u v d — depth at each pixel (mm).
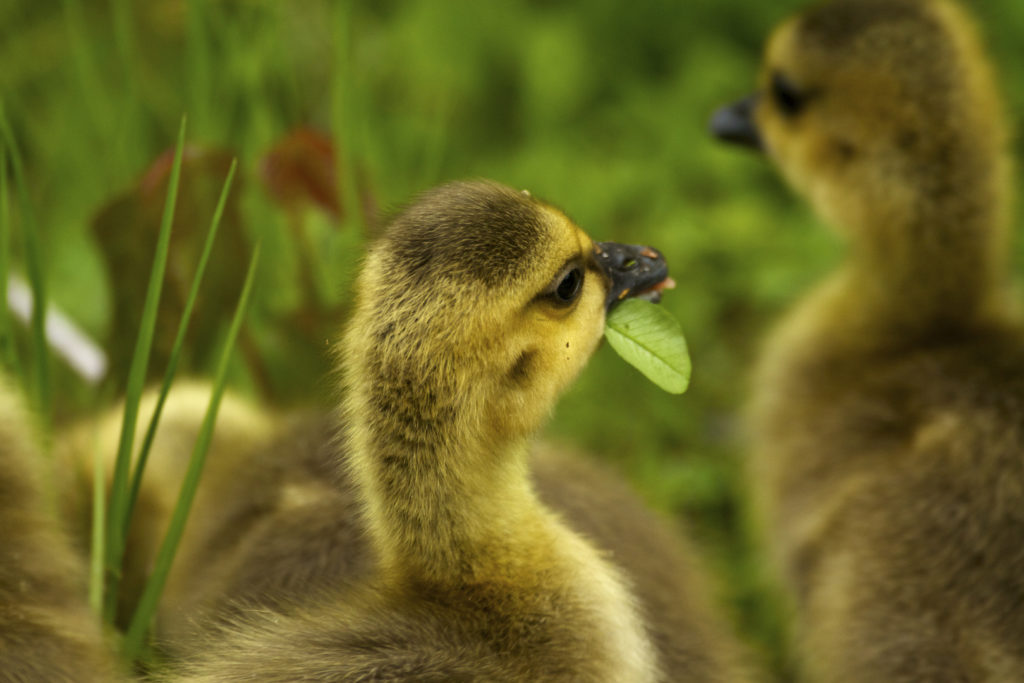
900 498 2180
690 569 2182
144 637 2129
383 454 2088
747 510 2270
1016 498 2164
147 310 2123
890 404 2205
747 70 2467
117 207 2195
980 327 2229
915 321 2230
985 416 2180
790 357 2250
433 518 2090
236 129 2264
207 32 2270
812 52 2250
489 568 2094
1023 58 2387
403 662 2074
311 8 2357
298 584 2125
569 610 2092
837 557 2189
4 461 2088
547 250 2094
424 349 2082
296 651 2078
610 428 2289
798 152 2268
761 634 2240
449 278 2084
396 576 2098
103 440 2189
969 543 2164
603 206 2365
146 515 2184
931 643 2160
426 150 2355
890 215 2234
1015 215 2326
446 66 2434
